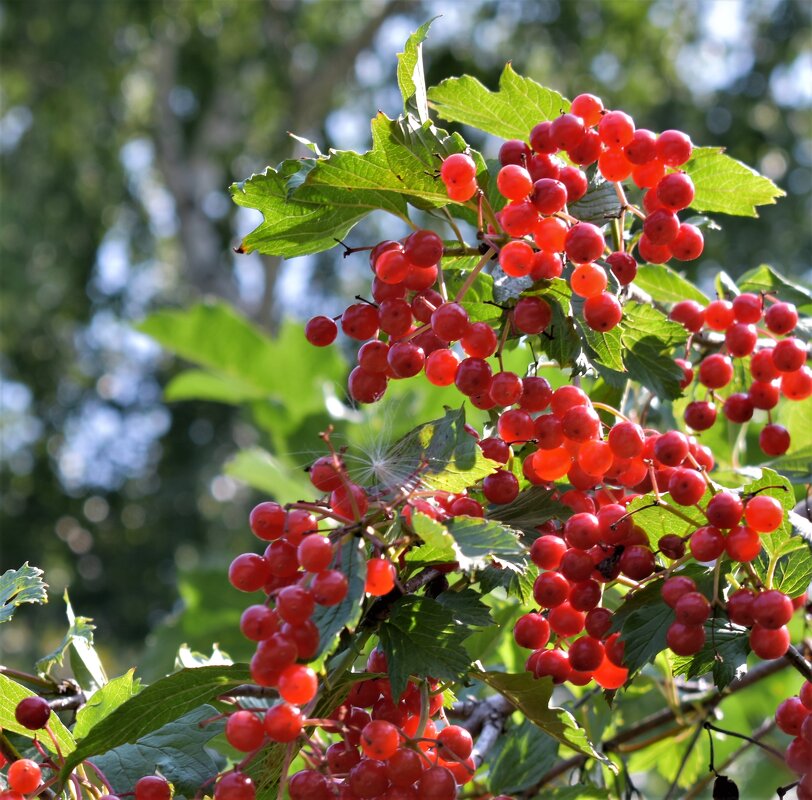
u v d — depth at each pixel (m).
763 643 0.69
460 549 0.68
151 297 5.15
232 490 5.02
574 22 4.33
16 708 0.73
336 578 0.67
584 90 4.39
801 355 0.77
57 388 5.23
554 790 0.82
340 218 0.73
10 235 4.59
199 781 0.74
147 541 4.86
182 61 4.93
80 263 4.91
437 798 0.68
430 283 0.72
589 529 0.70
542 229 0.72
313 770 0.69
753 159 4.04
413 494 0.69
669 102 4.25
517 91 0.77
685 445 0.71
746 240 3.47
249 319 4.56
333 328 0.74
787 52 4.07
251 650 1.35
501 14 4.38
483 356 0.71
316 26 5.00
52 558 5.02
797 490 0.83
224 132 5.05
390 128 0.71
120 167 4.93
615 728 0.90
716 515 0.69
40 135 4.62
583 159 0.74
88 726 0.75
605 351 0.73
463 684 0.72
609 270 0.73
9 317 4.71
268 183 0.72
